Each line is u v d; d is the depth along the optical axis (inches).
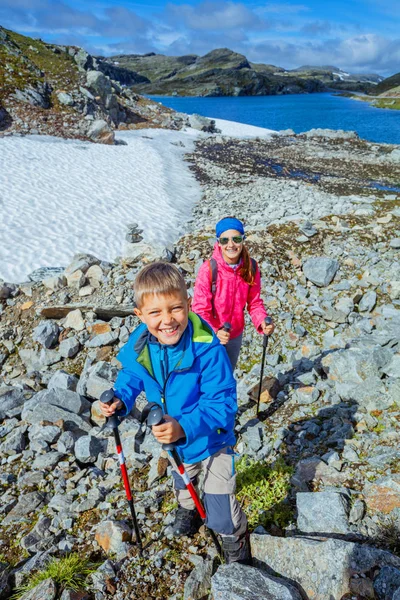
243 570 119.0
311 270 366.3
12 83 1317.7
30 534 162.1
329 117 2795.3
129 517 162.1
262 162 1184.2
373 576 114.0
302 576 121.0
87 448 205.2
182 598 128.3
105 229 539.5
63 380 273.1
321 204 690.2
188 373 107.5
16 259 440.1
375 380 216.2
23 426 234.5
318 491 157.1
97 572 137.6
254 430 197.3
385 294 336.2
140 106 1813.5
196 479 141.6
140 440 209.3
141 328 113.2
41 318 349.1
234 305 175.5
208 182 903.7
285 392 231.9
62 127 1224.8
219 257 170.9
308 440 192.4
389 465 163.6
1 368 316.2
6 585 142.6
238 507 122.8
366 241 420.2
